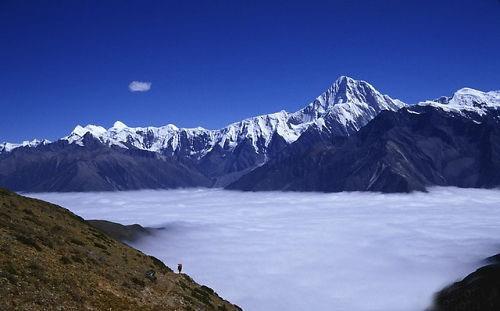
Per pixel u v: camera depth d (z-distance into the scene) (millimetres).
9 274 29469
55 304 28688
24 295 27953
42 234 43469
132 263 51969
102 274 39500
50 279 31875
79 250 43719
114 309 32438
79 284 33969
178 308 40438
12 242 37219
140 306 35656
